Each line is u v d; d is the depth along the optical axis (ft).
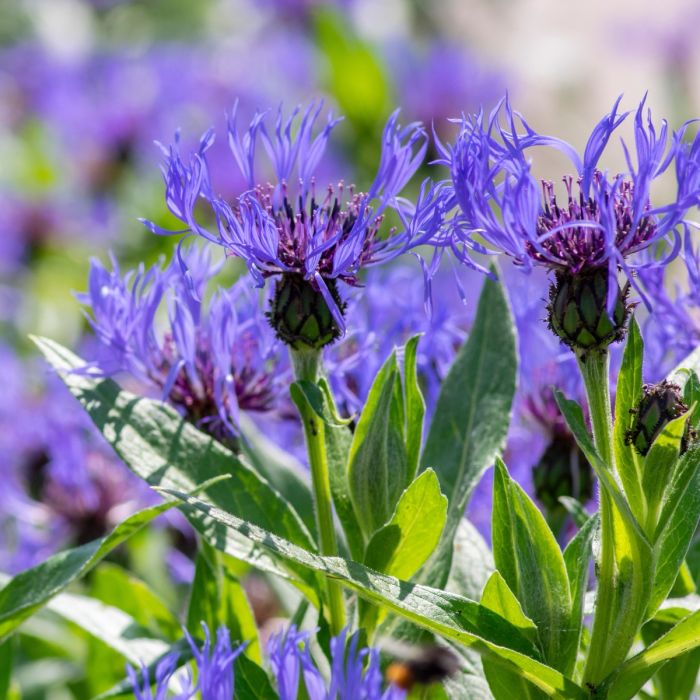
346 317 2.29
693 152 2.05
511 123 2.06
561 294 2.08
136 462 2.20
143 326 2.30
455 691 2.18
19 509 2.91
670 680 2.27
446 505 2.13
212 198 2.10
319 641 2.17
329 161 4.30
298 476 2.41
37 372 3.62
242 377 2.39
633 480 2.09
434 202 2.08
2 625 2.15
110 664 2.54
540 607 2.10
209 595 2.29
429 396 2.43
